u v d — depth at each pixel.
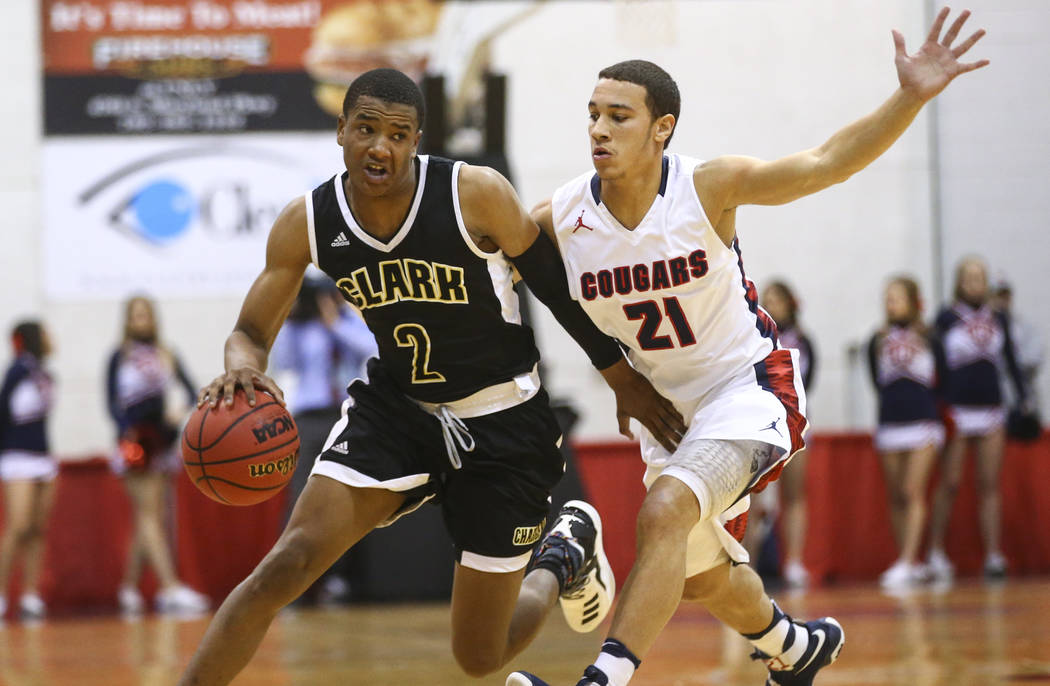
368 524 7.56
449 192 7.29
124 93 24.52
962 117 24.95
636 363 8.52
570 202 7.98
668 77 7.76
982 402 20.92
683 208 7.77
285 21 24.80
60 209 24.30
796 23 25.39
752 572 8.50
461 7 25.09
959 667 10.74
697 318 7.96
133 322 19.52
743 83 25.33
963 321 21.02
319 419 18.38
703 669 11.22
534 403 7.88
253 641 7.05
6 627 17.73
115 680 11.43
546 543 8.86
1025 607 15.91
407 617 16.62
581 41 25.41
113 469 20.08
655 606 7.05
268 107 24.78
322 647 13.69
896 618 14.99
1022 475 22.09
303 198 7.45
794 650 8.73
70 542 20.20
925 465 20.20
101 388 24.23
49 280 24.23
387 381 7.81
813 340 25.30
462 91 25.08
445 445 7.70
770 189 7.59
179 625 17.12
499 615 7.98
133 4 24.53
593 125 7.62
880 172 25.41
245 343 7.46
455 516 7.91
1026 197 24.58
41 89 24.34
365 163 6.95
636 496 20.66
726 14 25.39
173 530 20.08
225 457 7.01
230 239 24.66
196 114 24.64
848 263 25.47
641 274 7.85
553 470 8.02
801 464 20.02
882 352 20.47
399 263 7.32
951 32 7.24
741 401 7.88
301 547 7.19
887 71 25.33
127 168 24.47
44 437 19.11
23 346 19.16
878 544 21.50
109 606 20.20
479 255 7.38
